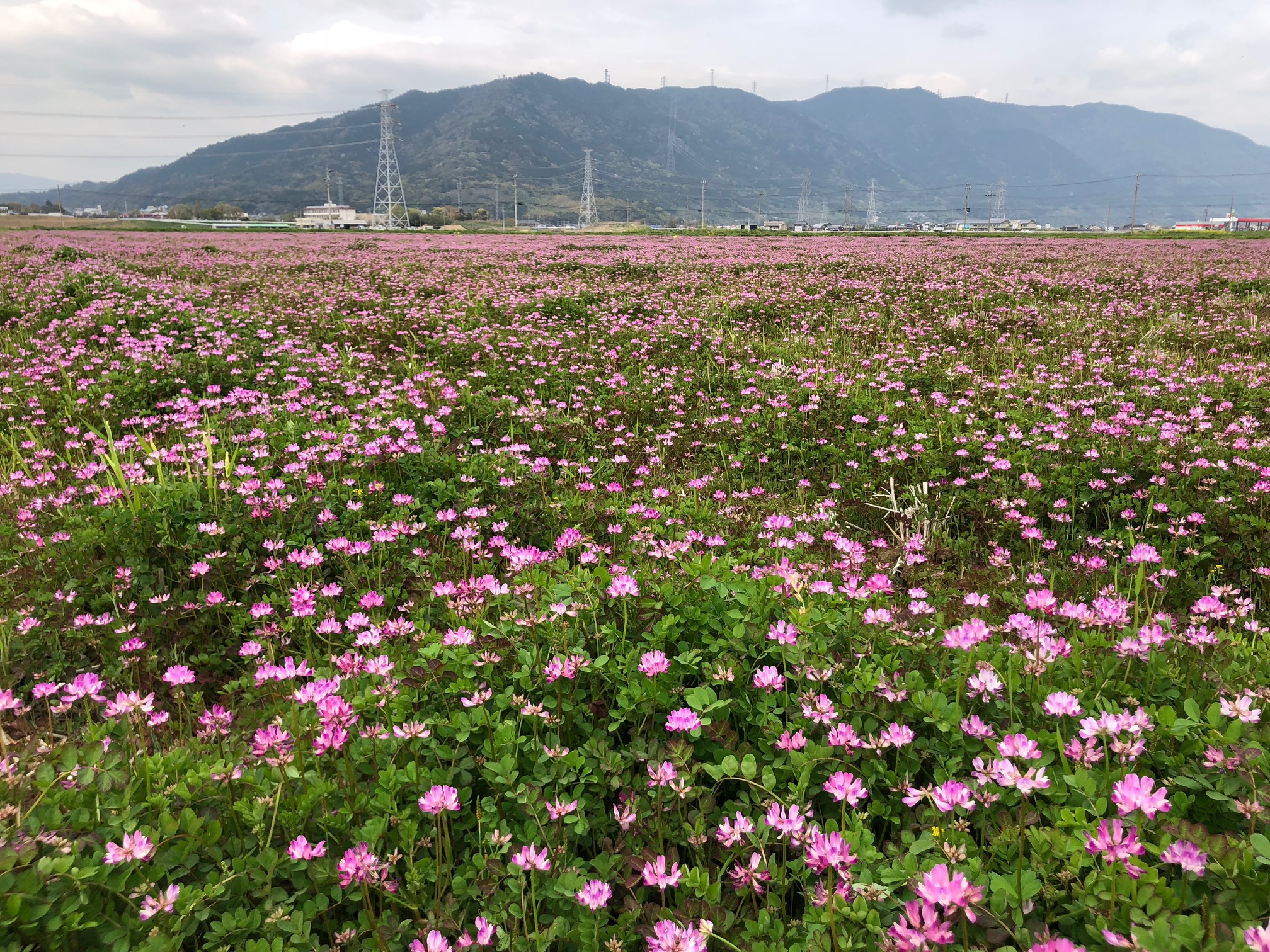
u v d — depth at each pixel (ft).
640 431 25.55
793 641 9.07
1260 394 25.38
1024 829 6.37
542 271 69.21
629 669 9.08
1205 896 5.56
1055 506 17.54
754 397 27.20
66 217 356.18
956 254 93.04
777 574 11.03
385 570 14.60
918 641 9.64
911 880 5.85
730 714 8.84
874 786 7.65
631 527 16.28
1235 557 15.07
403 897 6.49
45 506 16.56
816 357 33.94
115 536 14.43
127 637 12.06
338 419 23.52
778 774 7.69
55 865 5.95
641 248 107.45
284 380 27.84
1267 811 6.08
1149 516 16.51
